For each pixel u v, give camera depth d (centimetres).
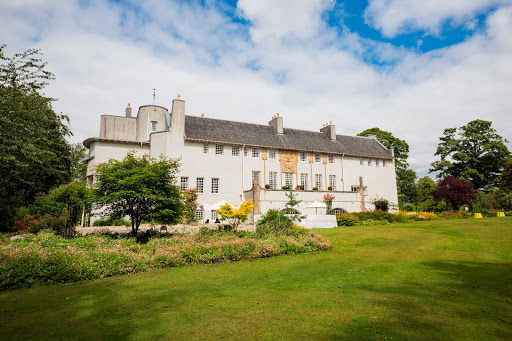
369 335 500
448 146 5591
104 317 602
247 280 908
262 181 3791
